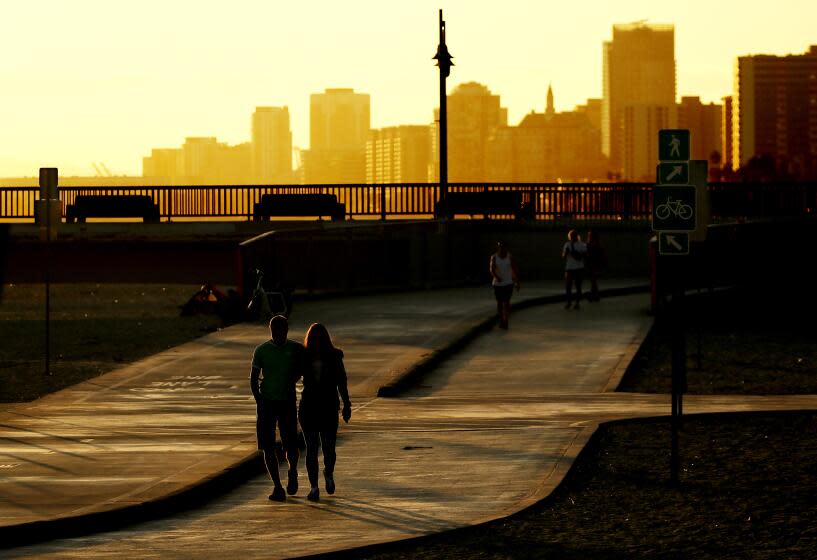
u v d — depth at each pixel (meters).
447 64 86.94
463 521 24.22
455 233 83.88
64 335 60.12
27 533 23.33
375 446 33.09
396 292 77.38
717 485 27.22
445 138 87.75
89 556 21.89
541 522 23.98
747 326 63.09
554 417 37.69
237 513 25.58
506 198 92.19
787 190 93.19
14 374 48.34
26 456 31.89
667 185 28.88
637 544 22.11
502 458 30.89
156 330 61.62
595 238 70.75
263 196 96.31
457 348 54.53
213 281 91.62
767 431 34.22
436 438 34.09
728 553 21.42
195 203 100.56
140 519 24.89
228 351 53.59
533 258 86.62
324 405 26.86
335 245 75.69
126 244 92.50
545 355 52.41
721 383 45.31
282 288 63.66
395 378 45.88
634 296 74.75
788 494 26.17
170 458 31.50
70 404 41.78
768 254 74.00
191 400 42.62
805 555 21.20
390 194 103.94
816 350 54.03
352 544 22.30
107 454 32.12
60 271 93.38
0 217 96.56
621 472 28.89
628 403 40.69
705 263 69.38
